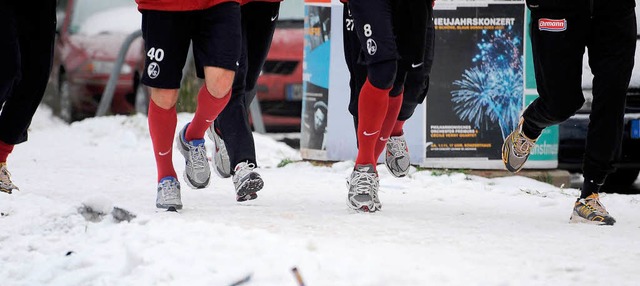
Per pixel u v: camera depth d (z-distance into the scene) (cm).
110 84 3447
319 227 1457
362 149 1619
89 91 4219
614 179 2678
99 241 1373
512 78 2264
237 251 1240
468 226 1511
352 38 1631
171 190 1602
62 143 2875
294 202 1761
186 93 3322
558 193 2006
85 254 1302
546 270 1197
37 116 4081
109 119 3108
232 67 1492
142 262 1216
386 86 1545
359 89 1638
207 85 1511
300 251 1218
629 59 1537
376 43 1522
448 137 2270
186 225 1370
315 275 1130
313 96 2344
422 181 2095
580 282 1143
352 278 1124
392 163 1788
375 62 1529
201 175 1631
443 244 1351
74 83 4231
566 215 1692
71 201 1697
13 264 1330
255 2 1623
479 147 2275
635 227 1546
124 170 2264
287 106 3659
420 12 1559
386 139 1686
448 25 2248
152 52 1521
